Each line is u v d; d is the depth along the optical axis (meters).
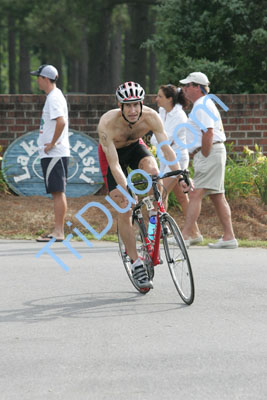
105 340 12.93
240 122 32.06
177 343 12.73
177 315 14.66
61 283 17.84
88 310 15.10
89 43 79.62
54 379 10.97
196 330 13.55
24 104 31.67
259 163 29.72
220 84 44.75
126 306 15.45
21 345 12.66
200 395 10.29
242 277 18.53
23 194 31.27
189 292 15.36
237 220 26.59
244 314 14.74
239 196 28.34
